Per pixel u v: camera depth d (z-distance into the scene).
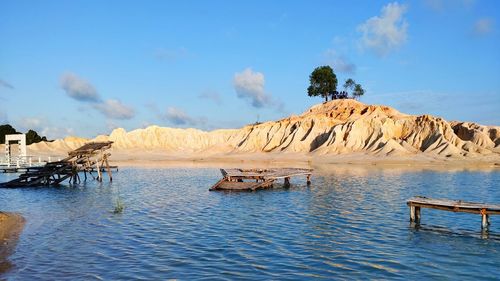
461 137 111.06
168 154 125.06
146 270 17.27
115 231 24.31
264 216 29.20
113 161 107.50
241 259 18.78
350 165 85.06
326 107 144.12
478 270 17.59
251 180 51.09
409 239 22.58
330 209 32.03
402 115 125.38
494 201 36.16
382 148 99.62
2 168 71.81
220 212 30.86
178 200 37.22
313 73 165.38
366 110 131.75
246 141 128.88
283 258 18.95
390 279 16.39
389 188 45.78
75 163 52.78
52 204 35.09
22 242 21.64
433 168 76.69
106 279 16.22
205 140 146.00
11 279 16.19
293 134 121.94
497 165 82.06
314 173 65.62
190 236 23.11
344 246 21.05
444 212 30.08
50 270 17.25
